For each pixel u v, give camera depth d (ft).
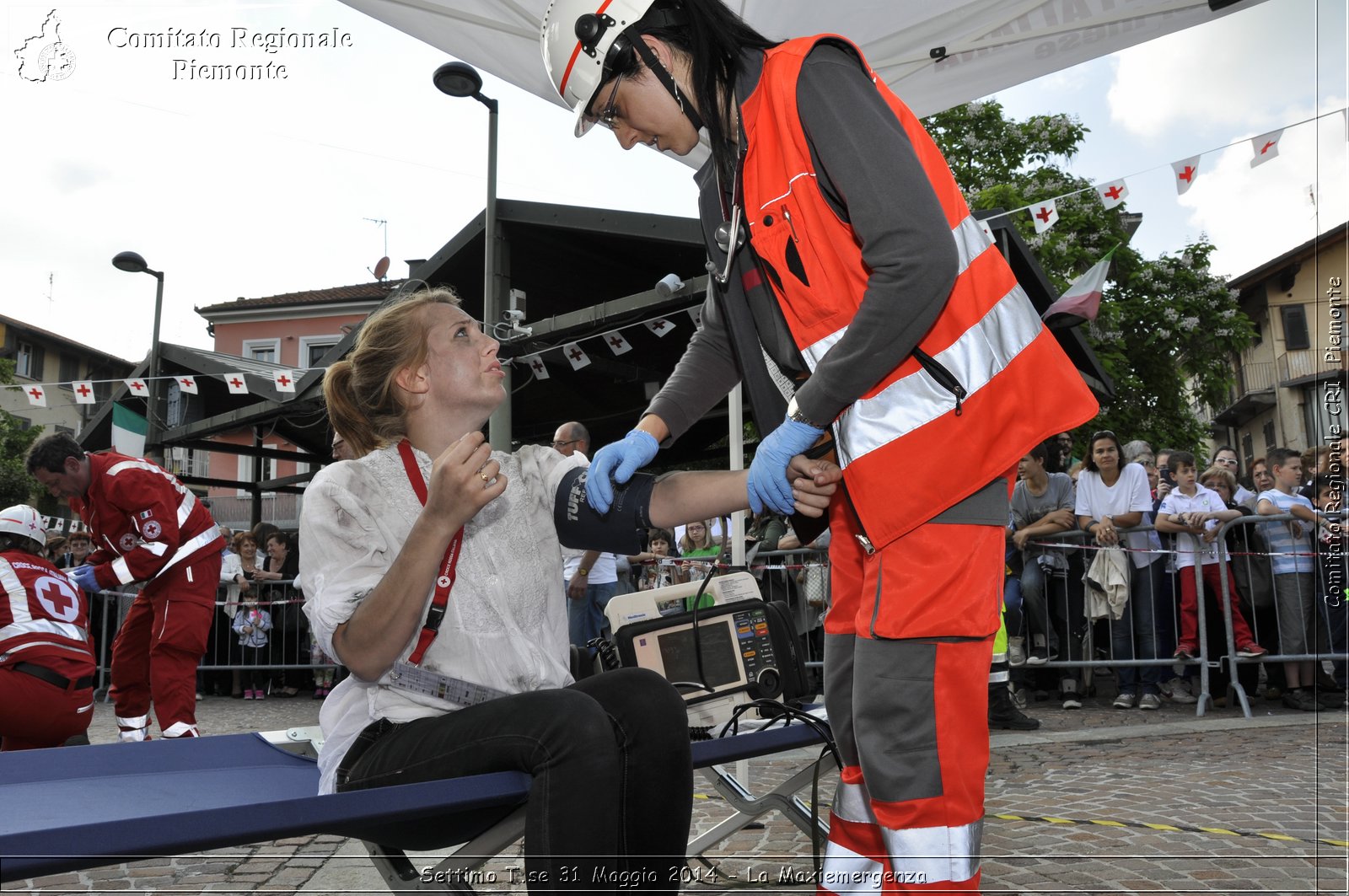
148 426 40.73
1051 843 9.60
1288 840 9.57
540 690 4.65
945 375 4.91
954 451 4.90
